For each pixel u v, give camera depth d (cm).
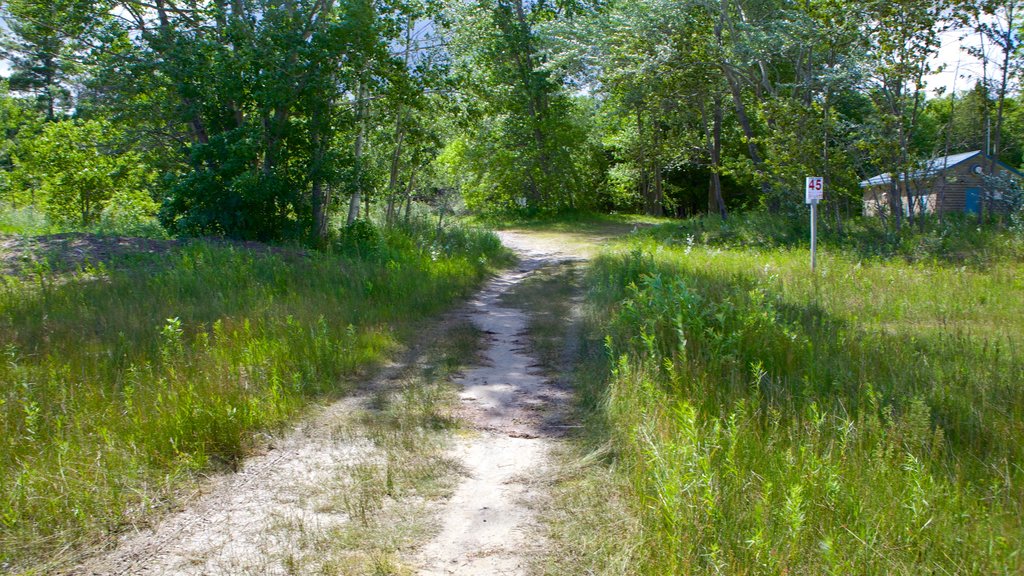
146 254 1280
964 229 1691
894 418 518
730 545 343
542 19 3784
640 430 474
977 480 427
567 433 589
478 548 398
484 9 3441
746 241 1977
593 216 4044
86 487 439
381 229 1998
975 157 2598
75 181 2422
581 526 416
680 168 4447
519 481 492
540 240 2920
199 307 930
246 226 1731
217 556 386
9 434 488
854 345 727
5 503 410
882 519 359
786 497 368
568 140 4134
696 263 1536
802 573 329
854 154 1903
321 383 707
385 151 2378
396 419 622
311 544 400
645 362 634
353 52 1797
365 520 430
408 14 1944
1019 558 331
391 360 849
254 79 1720
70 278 1072
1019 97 2136
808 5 1886
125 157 2202
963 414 528
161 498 453
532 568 375
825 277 1262
